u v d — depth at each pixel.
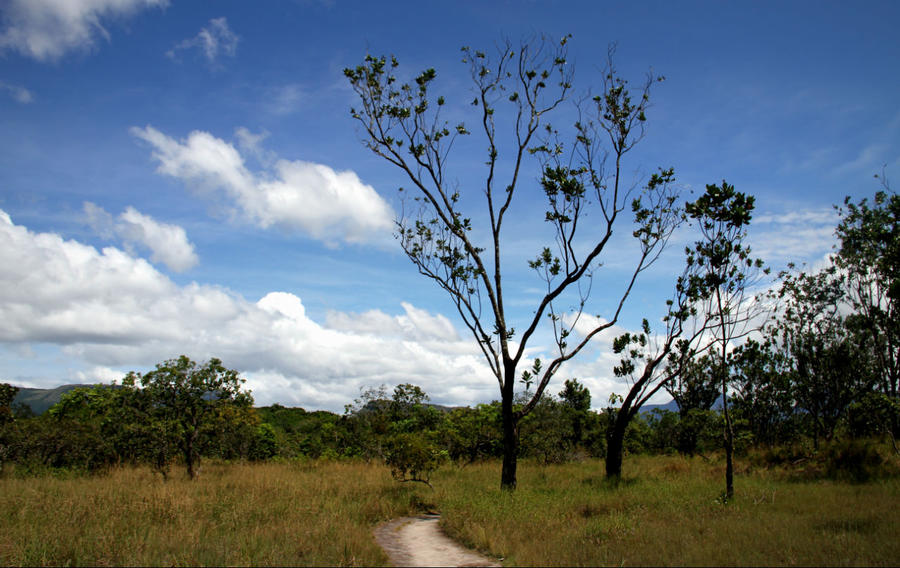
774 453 23.91
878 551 8.49
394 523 11.77
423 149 19.16
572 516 11.85
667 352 19.05
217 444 21.22
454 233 18.69
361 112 19.41
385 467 23.56
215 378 19.62
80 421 22.92
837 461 19.30
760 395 27.88
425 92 19.20
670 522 11.09
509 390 17.11
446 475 20.81
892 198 21.80
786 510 12.53
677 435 30.53
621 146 17.84
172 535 9.55
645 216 18.31
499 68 18.91
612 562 7.96
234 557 8.15
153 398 18.89
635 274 18.44
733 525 10.40
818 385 24.94
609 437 20.89
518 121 18.81
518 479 20.11
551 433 29.72
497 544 9.02
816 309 25.44
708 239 15.72
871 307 24.45
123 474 18.84
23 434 20.66
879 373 24.64
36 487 14.60
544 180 17.47
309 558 7.99
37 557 8.44
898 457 19.41
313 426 45.66
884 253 22.09
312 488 15.38
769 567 7.74
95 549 8.91
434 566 8.11
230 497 13.27
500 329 17.69
